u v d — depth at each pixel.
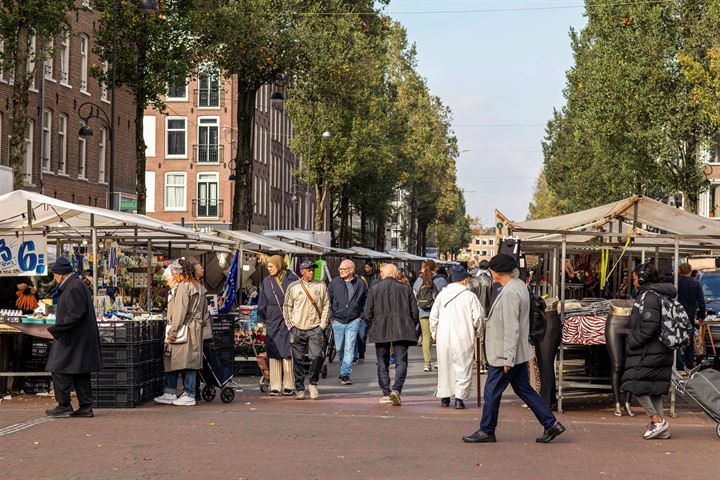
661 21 43.00
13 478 8.88
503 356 11.13
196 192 64.38
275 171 77.25
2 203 15.49
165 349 14.73
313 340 15.66
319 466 9.62
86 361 13.02
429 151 89.38
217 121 64.38
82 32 43.06
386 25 42.56
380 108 63.75
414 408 14.62
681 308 11.73
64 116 41.84
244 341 19.64
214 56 37.00
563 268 14.67
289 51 36.81
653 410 11.83
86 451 10.37
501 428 12.66
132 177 49.44
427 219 109.75
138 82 32.84
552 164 76.88
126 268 19.28
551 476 9.26
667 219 16.81
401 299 15.14
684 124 42.78
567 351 17.44
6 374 14.87
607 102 44.47
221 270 28.58
